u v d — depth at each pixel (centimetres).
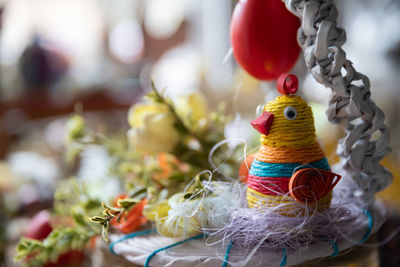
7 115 92
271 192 28
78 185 39
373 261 30
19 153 84
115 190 41
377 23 92
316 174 27
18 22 119
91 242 38
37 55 92
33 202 57
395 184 46
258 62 33
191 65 122
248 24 32
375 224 30
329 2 28
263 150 29
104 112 102
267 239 28
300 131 28
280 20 32
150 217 31
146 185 36
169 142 37
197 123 39
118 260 30
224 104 42
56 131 104
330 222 29
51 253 34
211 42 128
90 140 45
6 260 45
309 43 29
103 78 105
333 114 29
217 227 29
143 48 124
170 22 132
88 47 131
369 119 29
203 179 34
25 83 93
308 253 27
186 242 29
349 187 32
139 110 38
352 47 98
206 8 130
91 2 131
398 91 84
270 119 28
